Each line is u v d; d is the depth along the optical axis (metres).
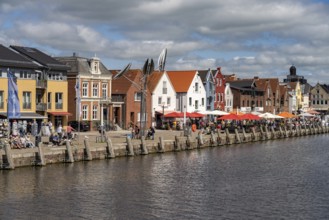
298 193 34.91
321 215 29.08
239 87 121.19
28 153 42.19
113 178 39.41
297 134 93.69
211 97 107.94
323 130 105.56
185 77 101.81
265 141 79.94
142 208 30.20
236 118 77.19
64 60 80.31
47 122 67.62
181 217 28.39
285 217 28.62
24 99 68.88
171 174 42.31
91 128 79.75
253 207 30.77
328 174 43.72
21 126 61.00
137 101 87.88
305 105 172.25
